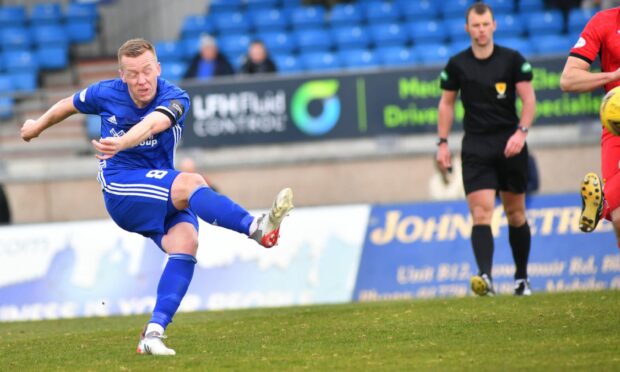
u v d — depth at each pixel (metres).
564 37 48.97
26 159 44.94
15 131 47.03
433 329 17.33
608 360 13.58
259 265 31.91
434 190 37.72
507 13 52.19
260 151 42.53
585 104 40.75
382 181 42.09
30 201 44.03
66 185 44.06
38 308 32.00
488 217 23.62
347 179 42.28
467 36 50.28
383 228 32.38
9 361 16.05
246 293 31.70
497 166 23.59
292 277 31.86
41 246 32.41
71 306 31.91
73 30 57.78
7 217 37.72
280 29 54.09
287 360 14.79
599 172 40.91
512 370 13.12
